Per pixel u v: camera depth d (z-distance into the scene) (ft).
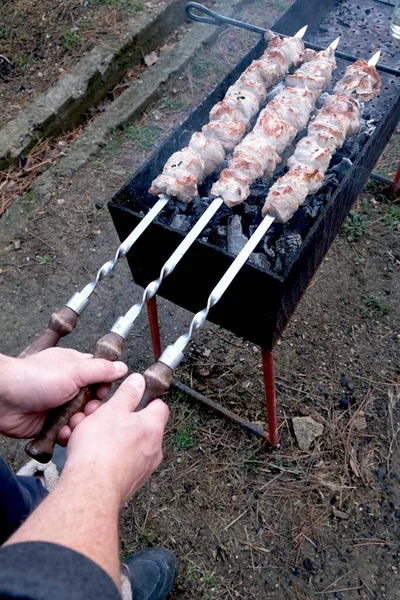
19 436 3.69
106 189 9.29
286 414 6.59
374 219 8.61
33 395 3.25
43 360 3.35
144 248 4.54
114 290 8.02
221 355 7.16
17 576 1.71
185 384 6.88
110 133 10.04
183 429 6.50
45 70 10.90
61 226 8.79
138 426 2.85
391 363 7.04
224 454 6.32
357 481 6.07
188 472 6.21
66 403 3.34
